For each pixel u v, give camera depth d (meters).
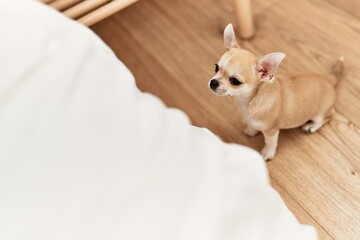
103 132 0.41
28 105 0.41
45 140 0.39
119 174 0.39
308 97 1.00
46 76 0.43
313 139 1.14
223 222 0.42
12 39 0.46
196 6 1.45
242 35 1.34
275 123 1.01
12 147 0.39
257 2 1.42
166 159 0.42
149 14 1.46
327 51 1.28
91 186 0.38
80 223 0.37
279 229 0.50
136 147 0.41
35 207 0.38
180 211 0.40
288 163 1.12
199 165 0.44
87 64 0.46
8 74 0.42
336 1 1.37
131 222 0.38
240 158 0.53
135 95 0.47
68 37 0.49
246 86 0.91
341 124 1.15
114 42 1.42
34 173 0.39
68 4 0.93
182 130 0.47
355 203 1.03
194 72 1.31
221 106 1.23
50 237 0.37
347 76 1.22
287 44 1.32
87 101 0.42
